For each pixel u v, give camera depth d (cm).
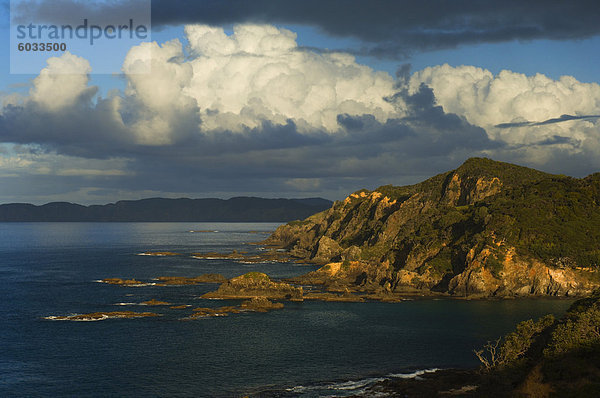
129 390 8162
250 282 16725
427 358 9881
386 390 8112
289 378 8738
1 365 9281
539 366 7919
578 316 9112
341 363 9544
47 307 14225
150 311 13888
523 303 15262
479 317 13375
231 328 12075
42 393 8025
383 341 11031
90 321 12556
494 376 8262
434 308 14650
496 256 16900
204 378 8694
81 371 9000
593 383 7162
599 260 16362
